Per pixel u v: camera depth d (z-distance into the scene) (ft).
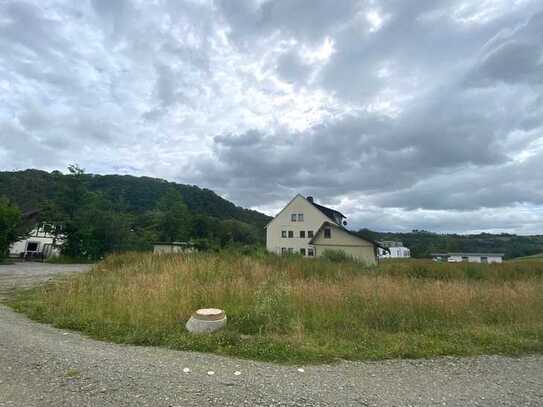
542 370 14.76
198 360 15.02
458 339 19.08
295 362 15.17
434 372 14.24
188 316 22.72
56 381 12.19
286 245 143.74
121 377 12.66
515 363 15.67
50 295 29.32
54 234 108.58
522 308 25.43
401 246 252.21
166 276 32.07
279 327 20.84
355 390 12.09
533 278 46.47
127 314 22.11
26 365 13.73
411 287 29.45
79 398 10.85
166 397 11.03
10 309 26.32
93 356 15.06
